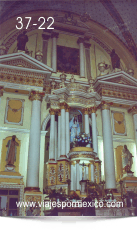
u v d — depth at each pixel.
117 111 17.80
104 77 16.95
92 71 18.92
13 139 14.23
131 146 17.11
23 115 15.15
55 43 18.55
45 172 16.78
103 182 13.23
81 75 18.27
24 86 15.02
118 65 18.48
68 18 19.86
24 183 13.72
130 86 17.55
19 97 15.52
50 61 18.06
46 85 16.42
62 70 18.06
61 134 14.85
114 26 20.94
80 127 17.06
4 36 17.42
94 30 20.56
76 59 18.94
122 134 17.20
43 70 15.52
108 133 15.87
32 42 18.14
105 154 15.44
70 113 17.39
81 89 16.30
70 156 13.76
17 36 17.77
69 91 16.03
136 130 17.14
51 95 15.74
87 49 19.56
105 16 20.84
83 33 19.89
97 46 20.27
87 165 14.02
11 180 13.12
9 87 14.80
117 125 17.38
